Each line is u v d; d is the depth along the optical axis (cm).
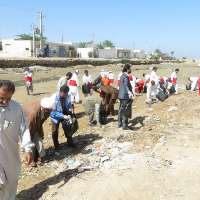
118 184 445
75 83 1019
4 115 367
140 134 623
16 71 2791
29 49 4594
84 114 859
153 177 457
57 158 553
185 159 501
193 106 823
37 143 525
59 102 568
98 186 445
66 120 575
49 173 502
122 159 514
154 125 679
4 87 359
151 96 938
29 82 1410
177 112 770
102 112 713
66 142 628
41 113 512
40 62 3275
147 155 520
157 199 415
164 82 1082
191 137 578
